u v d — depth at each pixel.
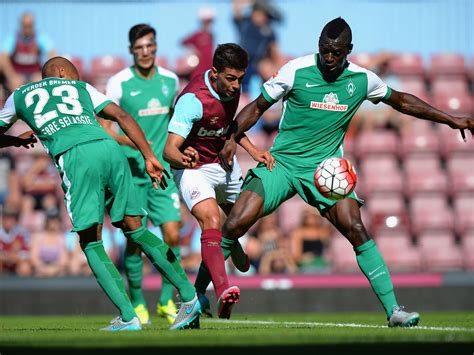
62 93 21.58
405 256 50.75
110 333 20.30
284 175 23.70
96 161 20.80
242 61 22.38
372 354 15.05
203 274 23.33
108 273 21.28
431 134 55.94
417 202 53.62
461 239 52.75
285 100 23.75
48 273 46.66
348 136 55.44
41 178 51.28
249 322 29.34
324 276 43.66
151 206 31.34
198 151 23.98
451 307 43.94
